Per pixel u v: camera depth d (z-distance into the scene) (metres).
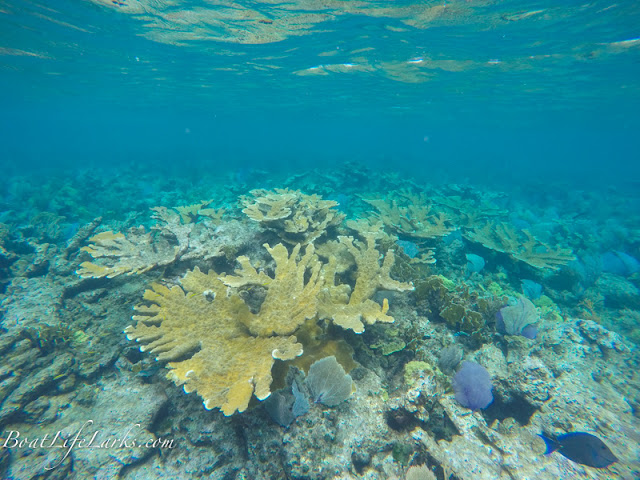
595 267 2.52
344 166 5.10
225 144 21.09
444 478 0.94
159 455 1.06
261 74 5.88
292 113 14.36
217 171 7.81
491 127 19.55
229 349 0.94
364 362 1.20
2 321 1.40
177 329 0.97
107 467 1.03
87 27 3.62
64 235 2.56
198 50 4.37
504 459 1.00
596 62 4.34
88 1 2.96
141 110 14.40
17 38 4.08
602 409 1.13
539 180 9.48
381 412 1.06
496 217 3.31
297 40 3.86
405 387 1.08
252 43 4.00
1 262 1.78
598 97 7.20
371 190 4.45
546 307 1.85
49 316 1.46
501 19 3.00
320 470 0.91
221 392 0.83
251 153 13.72
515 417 1.18
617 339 1.47
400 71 5.36
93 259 1.85
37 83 7.48
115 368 1.33
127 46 4.28
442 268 2.04
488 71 5.05
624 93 6.63
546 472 0.96
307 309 0.97
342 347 1.10
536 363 1.20
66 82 7.27
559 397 1.14
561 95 7.05
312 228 1.77
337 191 4.28
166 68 5.52
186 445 1.04
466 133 28.92
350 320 1.04
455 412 1.09
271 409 0.96
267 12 3.05
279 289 1.04
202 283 1.07
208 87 7.44
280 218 1.60
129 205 4.06
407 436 1.02
